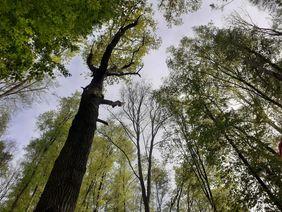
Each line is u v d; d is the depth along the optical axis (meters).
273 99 11.23
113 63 9.80
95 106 4.96
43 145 18.94
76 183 4.00
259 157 9.59
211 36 13.55
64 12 4.09
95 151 19.84
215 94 12.76
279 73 10.55
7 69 5.17
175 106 13.54
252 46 11.82
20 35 4.16
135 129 13.74
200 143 10.16
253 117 10.75
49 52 5.57
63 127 19.61
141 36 10.22
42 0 3.85
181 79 13.09
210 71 13.62
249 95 12.16
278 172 8.96
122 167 20.00
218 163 9.84
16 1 3.71
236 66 12.77
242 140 9.88
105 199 19.58
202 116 11.12
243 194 9.23
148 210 11.09
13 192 19.06
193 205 17.05
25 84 14.51
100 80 5.74
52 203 3.67
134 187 21.05
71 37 5.44
